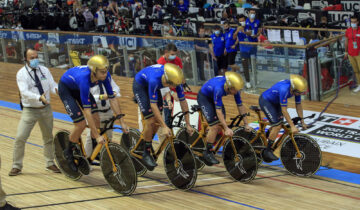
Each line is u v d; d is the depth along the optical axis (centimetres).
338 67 891
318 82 859
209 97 496
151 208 401
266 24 1130
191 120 609
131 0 1381
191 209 403
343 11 1115
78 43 1152
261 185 491
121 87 1010
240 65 936
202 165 546
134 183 421
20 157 491
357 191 485
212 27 1156
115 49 1086
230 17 1203
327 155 608
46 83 482
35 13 1433
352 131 693
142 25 1292
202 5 1387
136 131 515
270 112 523
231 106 848
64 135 477
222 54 952
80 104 453
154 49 1018
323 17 1047
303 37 1015
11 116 803
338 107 818
